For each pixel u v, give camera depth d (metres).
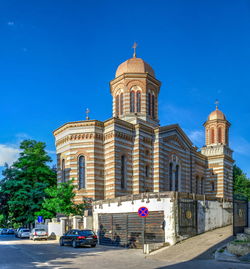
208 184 54.00
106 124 38.03
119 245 27.47
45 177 51.75
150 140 40.25
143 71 44.91
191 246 22.45
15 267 16.92
